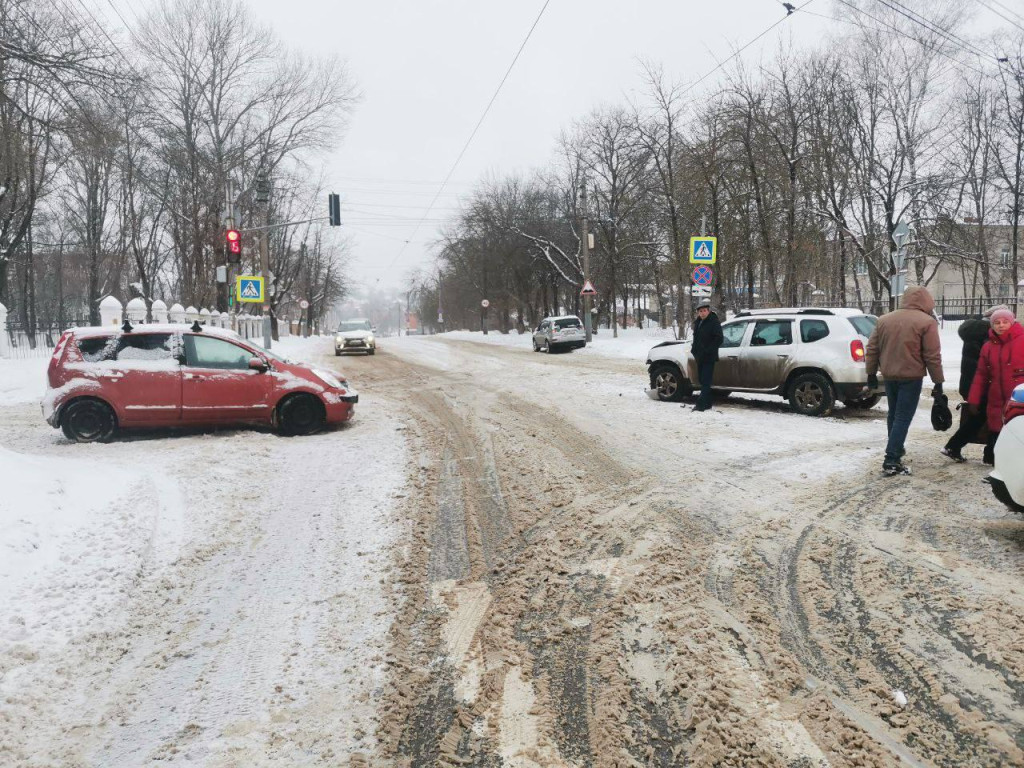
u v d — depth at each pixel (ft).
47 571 14.35
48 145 36.94
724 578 13.96
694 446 26.16
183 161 107.76
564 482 21.75
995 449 15.72
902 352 20.71
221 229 105.50
